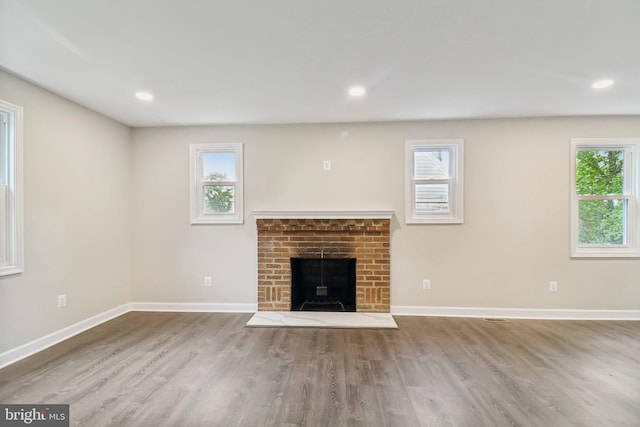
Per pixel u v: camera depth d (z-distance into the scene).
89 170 3.23
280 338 2.98
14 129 2.47
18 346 2.50
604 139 3.48
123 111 3.30
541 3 1.62
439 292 3.65
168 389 2.09
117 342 2.87
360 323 3.31
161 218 3.85
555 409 1.89
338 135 3.73
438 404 1.94
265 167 3.78
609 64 2.29
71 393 2.04
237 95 2.88
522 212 3.58
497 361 2.51
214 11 1.68
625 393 2.06
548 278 3.56
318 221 3.64
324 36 1.93
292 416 1.82
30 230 2.60
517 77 2.51
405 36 1.93
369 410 1.87
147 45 2.03
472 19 1.76
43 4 1.60
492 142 3.59
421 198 3.75
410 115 3.46
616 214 3.58
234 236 3.80
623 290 3.50
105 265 3.45
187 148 3.82
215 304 3.81
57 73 2.42
